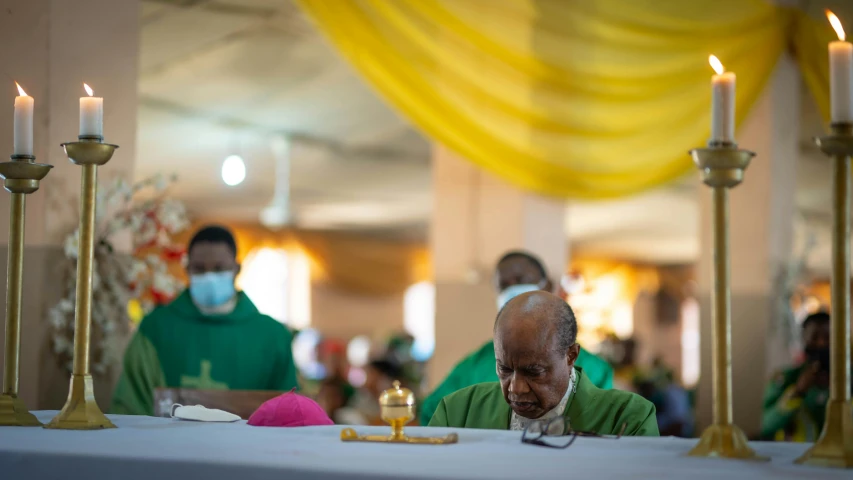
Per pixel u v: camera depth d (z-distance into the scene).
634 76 6.51
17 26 4.50
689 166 6.89
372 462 1.82
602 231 17.53
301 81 8.98
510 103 6.14
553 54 6.22
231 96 9.25
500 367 2.67
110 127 4.73
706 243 8.21
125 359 4.58
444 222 7.59
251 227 17.33
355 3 5.63
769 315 7.83
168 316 4.77
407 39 5.79
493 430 2.35
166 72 8.42
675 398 9.15
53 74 4.50
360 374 13.56
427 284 19.52
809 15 7.42
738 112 7.04
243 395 3.22
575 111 6.34
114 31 4.77
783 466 1.82
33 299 4.41
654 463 1.84
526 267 4.54
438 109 5.90
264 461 1.82
